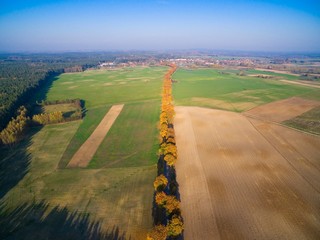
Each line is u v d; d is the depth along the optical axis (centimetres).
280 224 4922
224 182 6347
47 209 5491
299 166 7138
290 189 6047
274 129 10019
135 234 4725
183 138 9150
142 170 7012
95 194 5966
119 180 6531
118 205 5544
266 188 6091
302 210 5309
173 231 4431
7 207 5597
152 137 9394
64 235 4756
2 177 6800
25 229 4944
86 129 10419
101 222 5047
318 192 5941
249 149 8194
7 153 8219
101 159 7725
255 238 4588
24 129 9850
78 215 5269
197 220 5038
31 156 7981
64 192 6078
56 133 9981
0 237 4769
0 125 9894
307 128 10094
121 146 8650
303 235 4650
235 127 10244
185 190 6034
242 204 5503
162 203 5088
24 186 6366
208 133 9606
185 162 7394
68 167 7269
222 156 7725
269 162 7350
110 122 11306
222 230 4778
